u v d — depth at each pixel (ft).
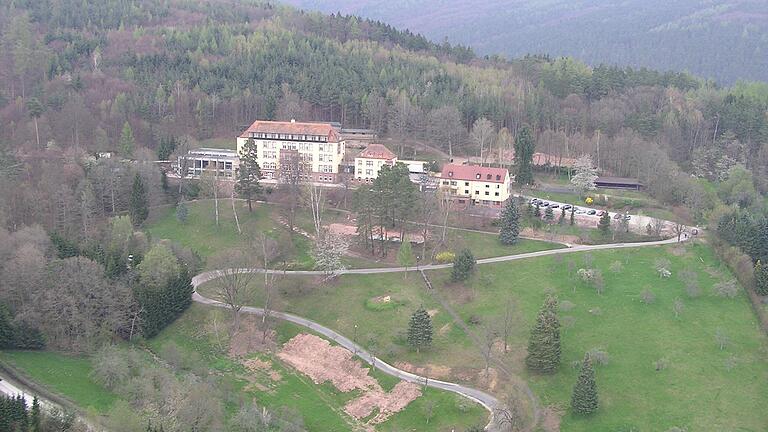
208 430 449.06
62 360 520.83
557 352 545.44
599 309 620.49
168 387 474.08
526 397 523.29
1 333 510.99
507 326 582.76
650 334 588.09
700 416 498.69
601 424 496.23
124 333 586.04
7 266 562.25
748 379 532.73
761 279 627.46
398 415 515.91
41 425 406.41
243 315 630.33
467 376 549.54
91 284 570.05
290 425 479.00
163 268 616.80
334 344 595.88
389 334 605.73
